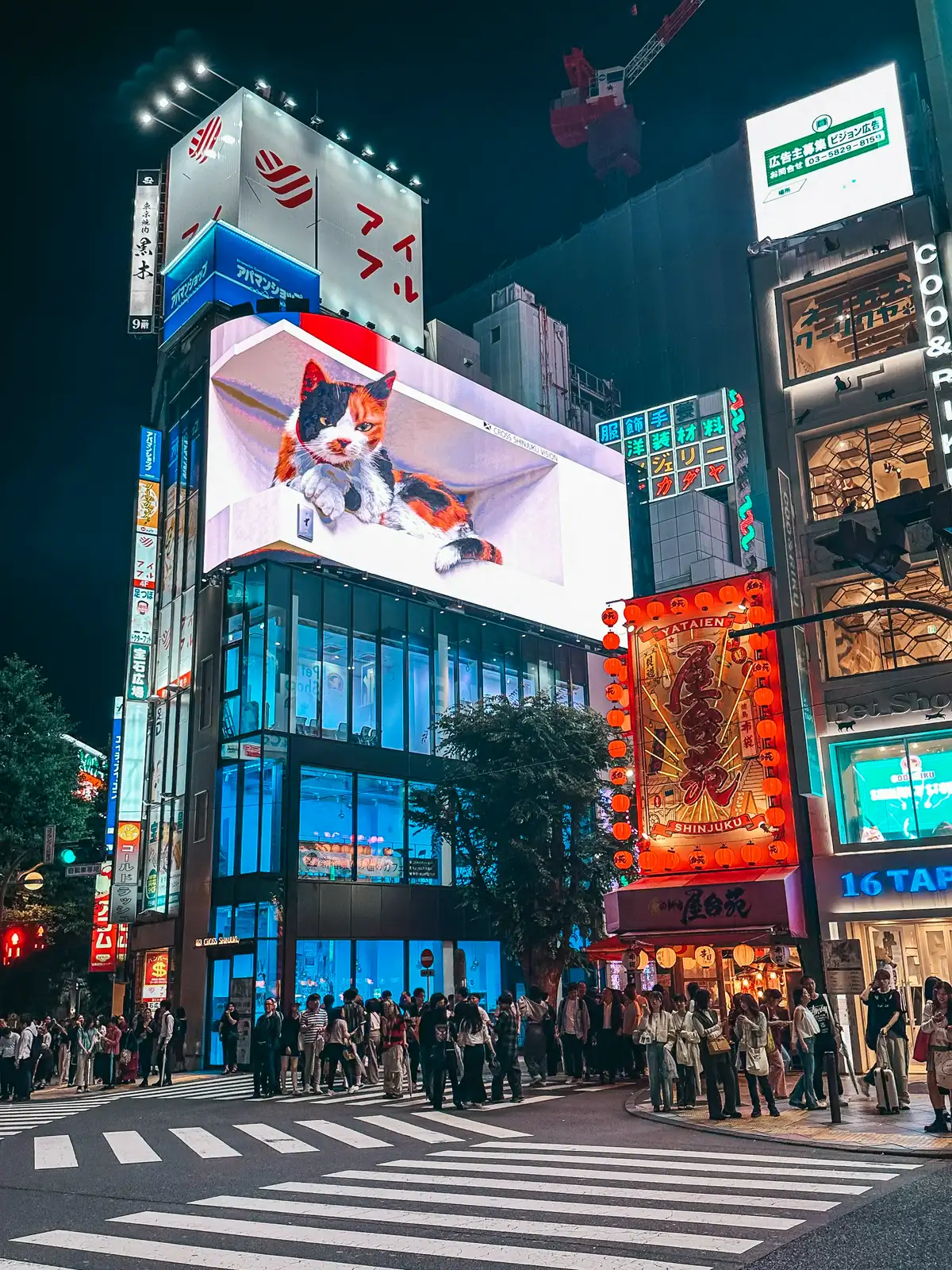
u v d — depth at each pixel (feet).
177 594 131.34
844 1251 23.08
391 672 128.67
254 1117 56.49
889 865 70.54
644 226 261.65
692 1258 22.81
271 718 113.39
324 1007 89.25
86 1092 78.54
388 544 130.21
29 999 141.69
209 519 123.44
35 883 86.63
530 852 97.09
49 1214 30.19
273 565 118.52
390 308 161.89
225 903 110.63
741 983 76.07
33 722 134.41
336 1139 46.34
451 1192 32.12
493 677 142.20
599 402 244.63
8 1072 71.77
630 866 79.56
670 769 80.12
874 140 82.99
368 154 165.58
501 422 148.05
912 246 78.95
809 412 80.28
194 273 140.05
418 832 124.16
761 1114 48.08
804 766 73.46
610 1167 35.94
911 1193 29.53
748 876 73.41
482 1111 55.21
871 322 80.79
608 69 346.33
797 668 75.41
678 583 203.82
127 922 120.16
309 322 128.36
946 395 75.41
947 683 72.08
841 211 82.99
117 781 125.39
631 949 76.74
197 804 117.60
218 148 146.82
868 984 71.26
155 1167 39.32
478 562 141.38
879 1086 47.57
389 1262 23.29
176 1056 94.38
